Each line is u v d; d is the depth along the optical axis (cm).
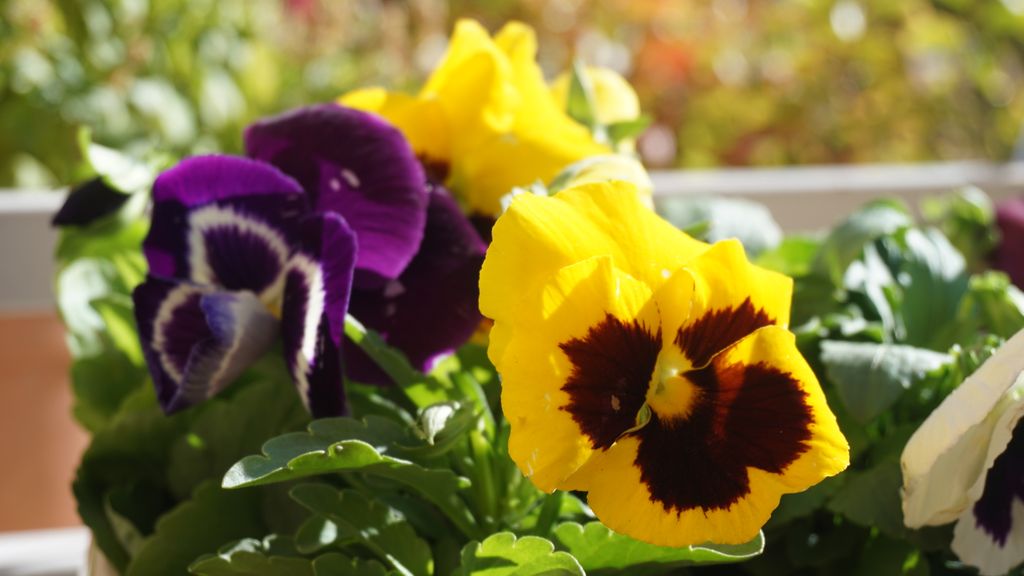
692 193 70
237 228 45
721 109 149
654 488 37
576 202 38
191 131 112
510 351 36
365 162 45
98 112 109
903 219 49
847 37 152
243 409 47
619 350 37
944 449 39
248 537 45
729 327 38
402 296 45
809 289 48
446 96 48
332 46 125
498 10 148
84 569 51
